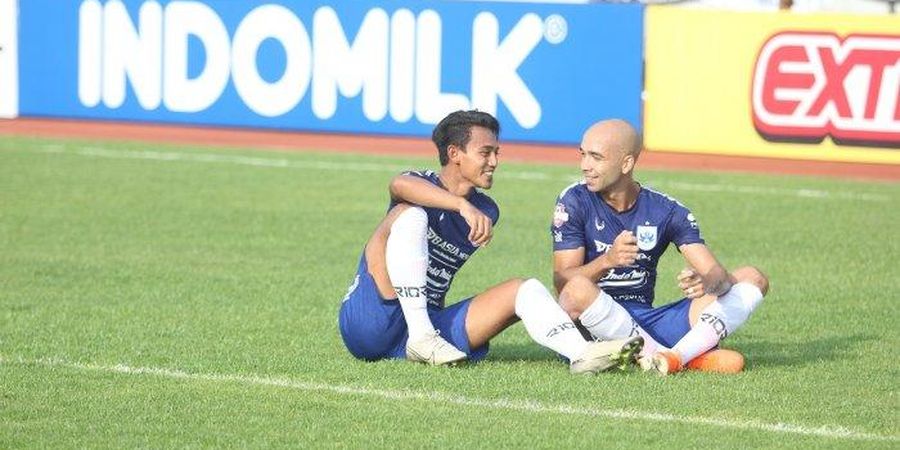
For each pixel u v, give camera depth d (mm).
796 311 27719
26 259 32656
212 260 33062
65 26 61219
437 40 56406
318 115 58281
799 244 37188
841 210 43344
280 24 58250
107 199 43094
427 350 21062
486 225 20078
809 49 52406
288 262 32969
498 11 55719
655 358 20891
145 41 60094
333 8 57531
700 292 20531
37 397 19391
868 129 51844
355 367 21344
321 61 57969
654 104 54844
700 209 43281
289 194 44938
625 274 21625
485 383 20250
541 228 39312
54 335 23859
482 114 20984
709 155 54250
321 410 18781
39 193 44062
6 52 62156
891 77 51375
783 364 22266
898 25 51094
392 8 56719
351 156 54562
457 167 21047
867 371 21828
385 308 21234
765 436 17703
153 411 18672
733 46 53500
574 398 19453
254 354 22484
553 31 55406
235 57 58938
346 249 35094
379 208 42250
